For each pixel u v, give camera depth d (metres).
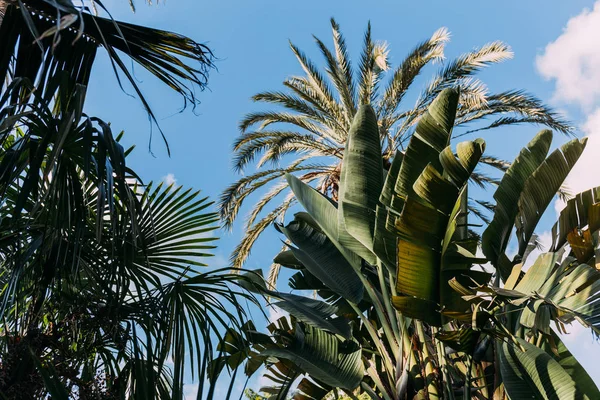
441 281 4.47
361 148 6.16
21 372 3.36
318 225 7.10
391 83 13.16
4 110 2.70
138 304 3.88
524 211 5.21
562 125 12.12
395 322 5.88
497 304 4.31
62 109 3.00
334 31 13.97
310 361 5.58
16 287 3.24
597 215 4.77
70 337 3.66
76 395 3.50
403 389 5.34
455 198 4.38
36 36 1.96
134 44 3.39
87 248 3.85
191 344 3.88
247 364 6.20
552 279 4.11
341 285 6.50
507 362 4.89
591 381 4.74
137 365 3.31
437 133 5.20
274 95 13.74
